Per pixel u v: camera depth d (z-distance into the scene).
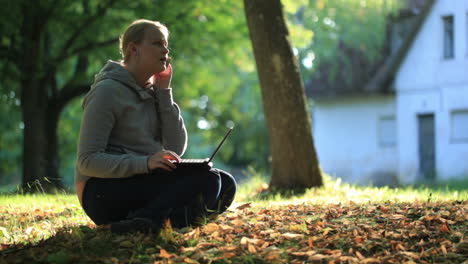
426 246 3.43
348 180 24.83
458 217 3.95
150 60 3.55
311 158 8.34
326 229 3.67
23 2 13.55
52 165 16.64
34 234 4.00
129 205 3.47
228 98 25.28
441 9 22.53
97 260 3.12
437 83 22.75
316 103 26.14
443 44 22.66
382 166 24.50
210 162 3.48
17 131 25.20
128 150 3.47
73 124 24.50
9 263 3.14
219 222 3.86
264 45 8.32
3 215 4.98
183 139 3.78
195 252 3.24
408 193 7.24
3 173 30.30
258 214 4.29
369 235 3.58
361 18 24.11
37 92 14.95
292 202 5.64
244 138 36.25
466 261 3.20
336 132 25.72
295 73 8.38
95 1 15.54
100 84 3.41
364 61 24.89
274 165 8.50
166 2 14.76
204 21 15.35
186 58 18.14
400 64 23.39
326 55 25.25
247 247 3.32
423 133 23.41
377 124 24.69
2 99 17.19
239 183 9.57
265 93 8.42
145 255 3.20
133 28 3.58
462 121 22.41
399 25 24.55
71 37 14.98
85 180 3.46
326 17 24.31
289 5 14.59
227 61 17.97
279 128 8.34
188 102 22.80
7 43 15.39
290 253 3.27
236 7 15.64
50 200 6.37
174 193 3.44
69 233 3.71
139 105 3.53
